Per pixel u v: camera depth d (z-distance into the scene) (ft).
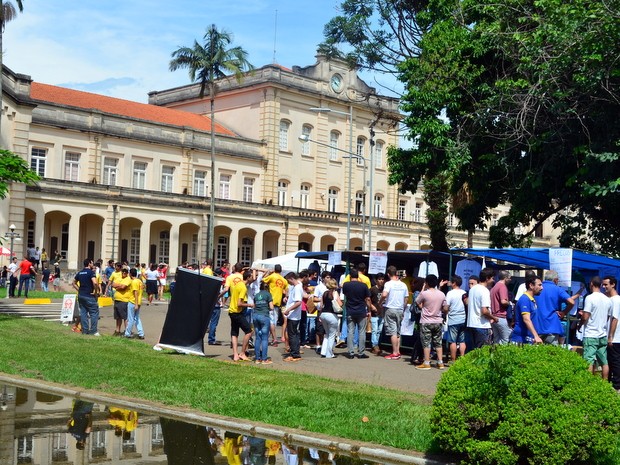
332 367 52.60
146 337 71.36
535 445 25.90
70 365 48.57
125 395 40.50
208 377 44.88
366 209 221.46
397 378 48.34
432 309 52.60
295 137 204.95
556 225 87.20
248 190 196.85
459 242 235.61
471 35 78.69
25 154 138.51
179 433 32.91
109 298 102.22
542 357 27.37
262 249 192.65
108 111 175.83
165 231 180.34
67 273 150.10
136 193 165.99
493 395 26.84
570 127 70.59
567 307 45.78
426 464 28.66
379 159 225.35
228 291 60.49
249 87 201.16
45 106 157.48
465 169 84.84
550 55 69.46
